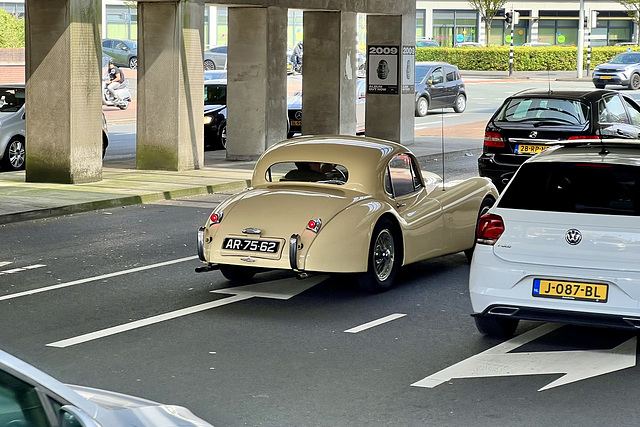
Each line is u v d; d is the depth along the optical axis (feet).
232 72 76.79
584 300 26.11
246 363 26.22
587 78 196.44
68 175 61.26
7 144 69.92
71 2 59.88
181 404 22.84
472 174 71.41
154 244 44.39
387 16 89.25
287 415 22.15
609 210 26.30
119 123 115.03
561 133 54.08
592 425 21.56
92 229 48.32
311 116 85.56
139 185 61.52
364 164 34.94
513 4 271.28
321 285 36.09
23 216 50.47
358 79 104.88
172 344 28.04
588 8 268.62
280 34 77.25
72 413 11.19
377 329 29.94
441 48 218.18
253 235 32.78
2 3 226.58
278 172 35.58
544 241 26.58
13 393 11.29
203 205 56.90
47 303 33.04
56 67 60.64
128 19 236.43
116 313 31.71
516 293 26.81
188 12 67.92
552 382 24.66
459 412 22.38
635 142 29.84
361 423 21.63
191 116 69.41
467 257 41.09
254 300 33.65
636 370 25.75
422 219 36.37
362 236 33.14
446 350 27.71
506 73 209.97
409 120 91.15
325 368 25.82
